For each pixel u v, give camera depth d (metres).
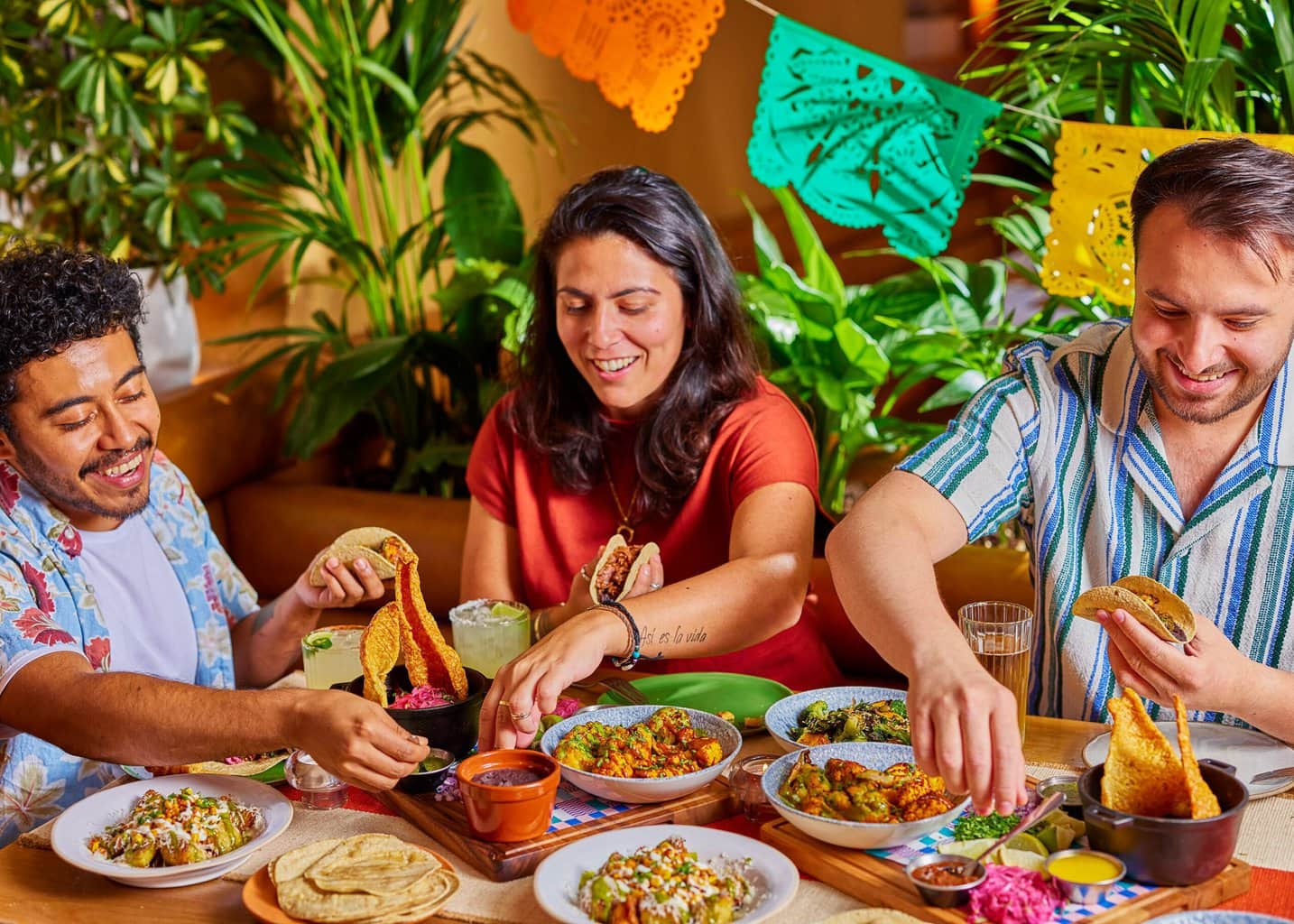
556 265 1.92
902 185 2.19
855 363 2.70
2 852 1.31
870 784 1.24
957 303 2.89
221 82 3.39
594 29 2.51
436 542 2.86
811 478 1.93
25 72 3.17
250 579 3.11
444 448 3.15
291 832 1.32
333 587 1.71
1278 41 1.98
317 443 3.04
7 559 1.55
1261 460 1.52
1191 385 1.39
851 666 2.58
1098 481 1.61
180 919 1.17
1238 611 1.56
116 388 1.52
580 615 1.61
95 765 1.62
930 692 1.18
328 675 1.60
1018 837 1.19
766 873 1.15
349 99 3.18
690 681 1.64
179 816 1.27
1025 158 2.43
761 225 2.89
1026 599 2.37
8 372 1.47
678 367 1.96
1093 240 2.04
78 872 1.27
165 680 1.39
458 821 1.29
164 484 1.82
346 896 1.12
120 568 1.71
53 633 1.48
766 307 2.78
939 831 1.24
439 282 3.44
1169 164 1.35
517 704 1.41
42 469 1.53
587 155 4.01
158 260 3.21
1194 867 1.10
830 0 4.25
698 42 2.45
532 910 1.15
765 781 1.28
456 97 3.78
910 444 2.87
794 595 1.79
